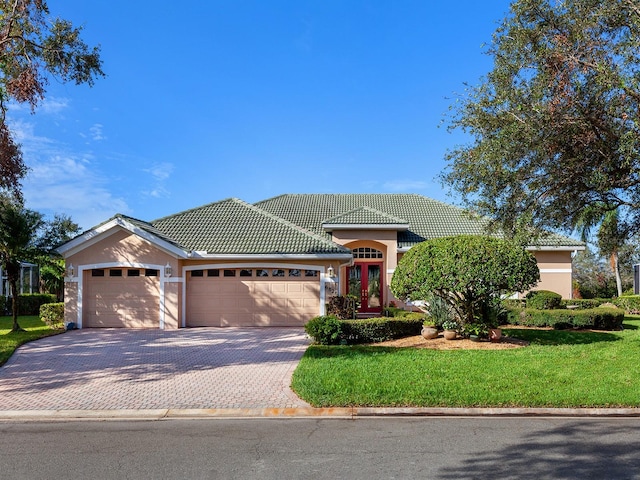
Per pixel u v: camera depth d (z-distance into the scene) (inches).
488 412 300.0
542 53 380.5
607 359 434.3
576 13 387.2
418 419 292.4
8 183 612.1
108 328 728.3
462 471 211.6
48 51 613.9
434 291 549.6
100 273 743.7
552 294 848.3
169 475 209.6
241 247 757.9
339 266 780.6
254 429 276.4
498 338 552.7
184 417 303.4
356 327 565.9
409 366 408.5
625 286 1674.5
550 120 373.1
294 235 797.9
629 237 491.2
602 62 358.3
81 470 216.5
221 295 760.3
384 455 231.5
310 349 509.0
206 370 427.8
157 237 720.3
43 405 326.6
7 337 623.5
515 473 209.2
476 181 436.1
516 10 401.4
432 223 1011.9
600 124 375.9
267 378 394.9
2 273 1328.7
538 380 358.9
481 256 495.2
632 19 360.8
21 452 241.3
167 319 725.9
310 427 278.5
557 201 430.0
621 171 392.8
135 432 272.8
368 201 1115.9
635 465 217.8
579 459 225.0
